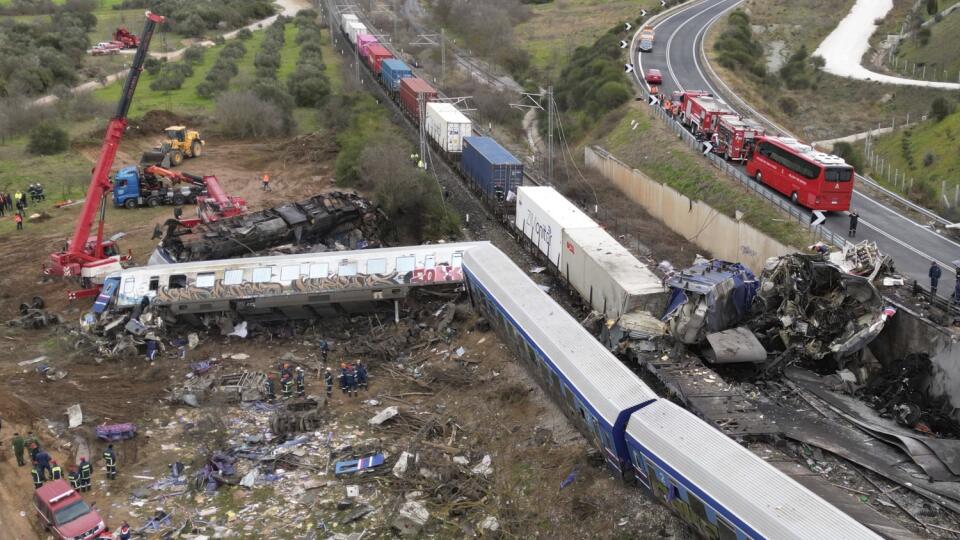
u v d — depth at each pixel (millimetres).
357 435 32094
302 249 47969
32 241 51906
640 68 84875
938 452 24656
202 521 26906
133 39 44688
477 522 27000
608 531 25547
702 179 52844
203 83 89812
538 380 33188
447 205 56469
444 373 36281
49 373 35969
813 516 19781
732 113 60000
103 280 44500
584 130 75812
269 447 31250
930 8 110500
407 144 69438
